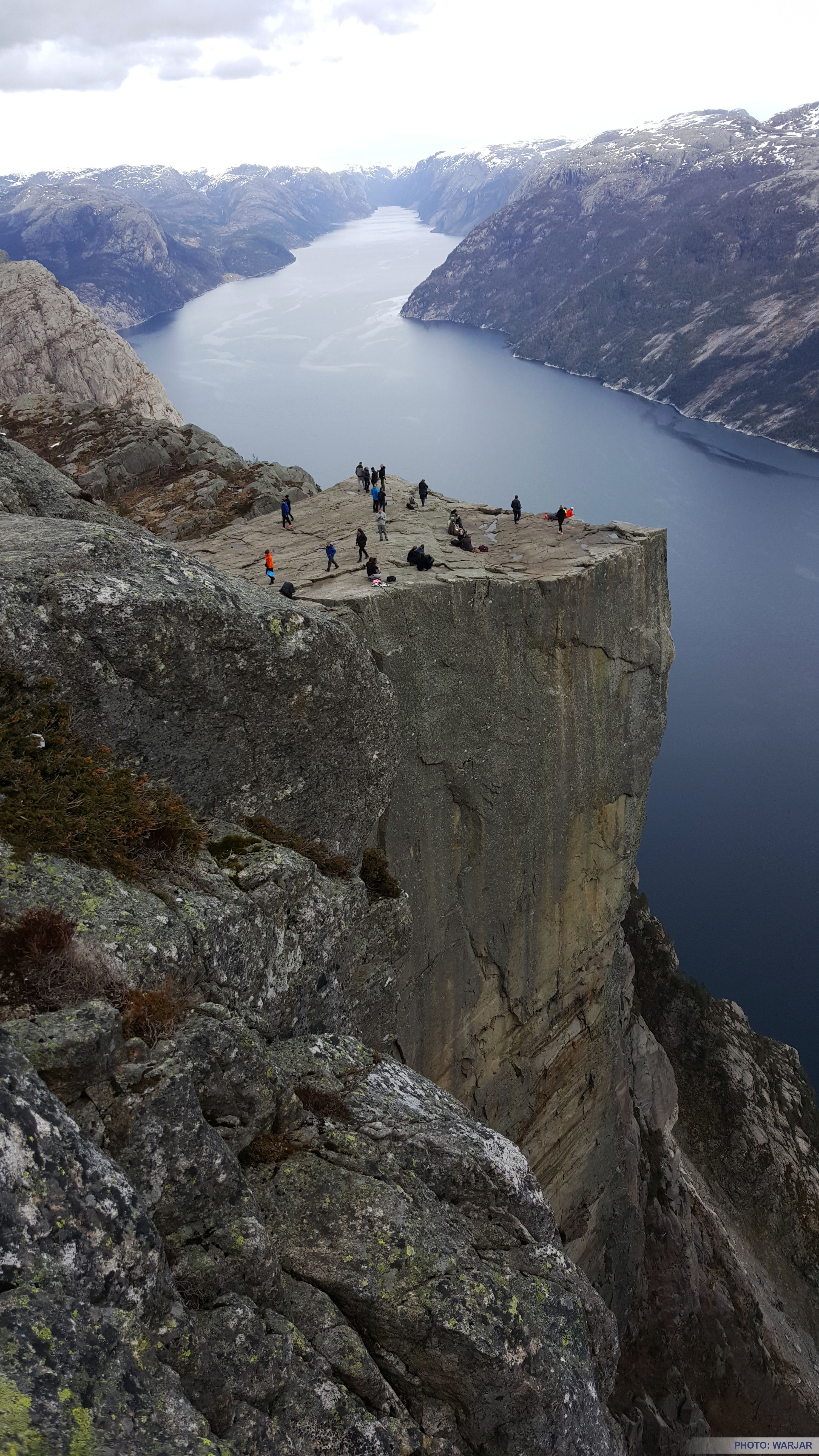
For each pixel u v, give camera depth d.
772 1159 77.62
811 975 127.94
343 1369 11.94
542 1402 13.05
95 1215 9.34
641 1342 56.66
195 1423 8.81
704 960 132.88
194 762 17.48
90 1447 7.89
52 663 15.30
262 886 16.09
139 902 13.42
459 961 39.12
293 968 16.39
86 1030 10.73
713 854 156.25
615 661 41.59
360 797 21.53
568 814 42.03
